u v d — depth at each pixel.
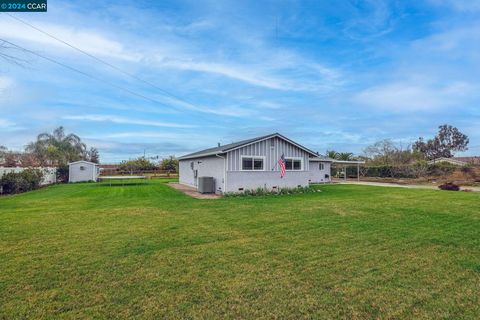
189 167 21.09
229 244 5.37
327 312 2.99
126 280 3.76
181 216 8.16
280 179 15.59
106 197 13.23
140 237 5.85
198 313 2.96
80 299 3.25
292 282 3.71
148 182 25.25
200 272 4.03
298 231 6.33
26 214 8.52
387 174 27.95
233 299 3.26
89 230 6.45
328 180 25.52
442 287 3.56
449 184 16.98
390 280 3.76
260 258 4.61
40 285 3.61
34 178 18.08
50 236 5.92
